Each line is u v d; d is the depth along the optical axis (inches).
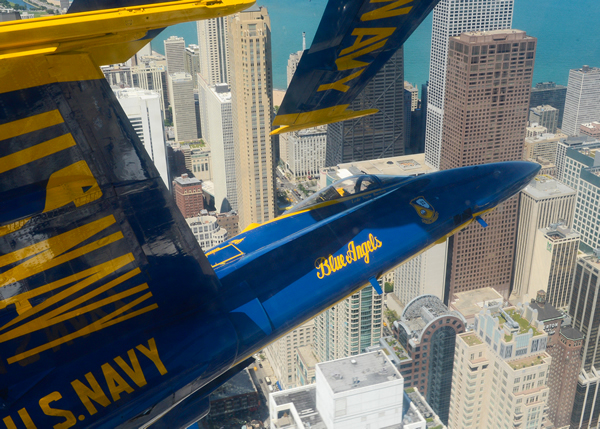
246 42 6240.2
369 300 4495.6
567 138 7514.8
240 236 669.9
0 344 378.3
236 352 489.1
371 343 4736.7
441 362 4677.7
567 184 7052.2
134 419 430.0
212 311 484.1
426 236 753.0
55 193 355.9
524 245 6638.8
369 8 507.5
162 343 443.2
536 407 4183.1
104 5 284.0
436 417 3804.1
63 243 373.7
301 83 563.5
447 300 6830.7
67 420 402.3
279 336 573.9
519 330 4239.7
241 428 4126.5
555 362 5027.1
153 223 406.9
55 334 397.1
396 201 768.3
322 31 518.3
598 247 6678.2
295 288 598.5
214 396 4143.7
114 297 413.4
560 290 6314.0
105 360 418.9
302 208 723.4
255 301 562.9
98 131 353.4
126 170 377.1
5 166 332.5
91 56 322.0
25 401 392.8
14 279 365.7
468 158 7347.4
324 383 3339.1
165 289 440.8
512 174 880.3
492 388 4407.0
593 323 5659.5
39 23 265.7
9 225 348.8
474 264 6737.2
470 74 6771.7
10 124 321.7
